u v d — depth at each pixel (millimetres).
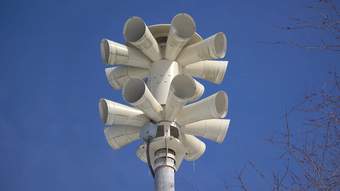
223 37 12180
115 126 11914
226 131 11844
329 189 8344
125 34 12211
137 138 11875
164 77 12078
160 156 11344
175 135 11547
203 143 12117
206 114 11531
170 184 11062
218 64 12500
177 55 12312
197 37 12430
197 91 12367
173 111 11492
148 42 12102
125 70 12555
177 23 12070
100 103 11781
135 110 11719
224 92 11578
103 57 12391
